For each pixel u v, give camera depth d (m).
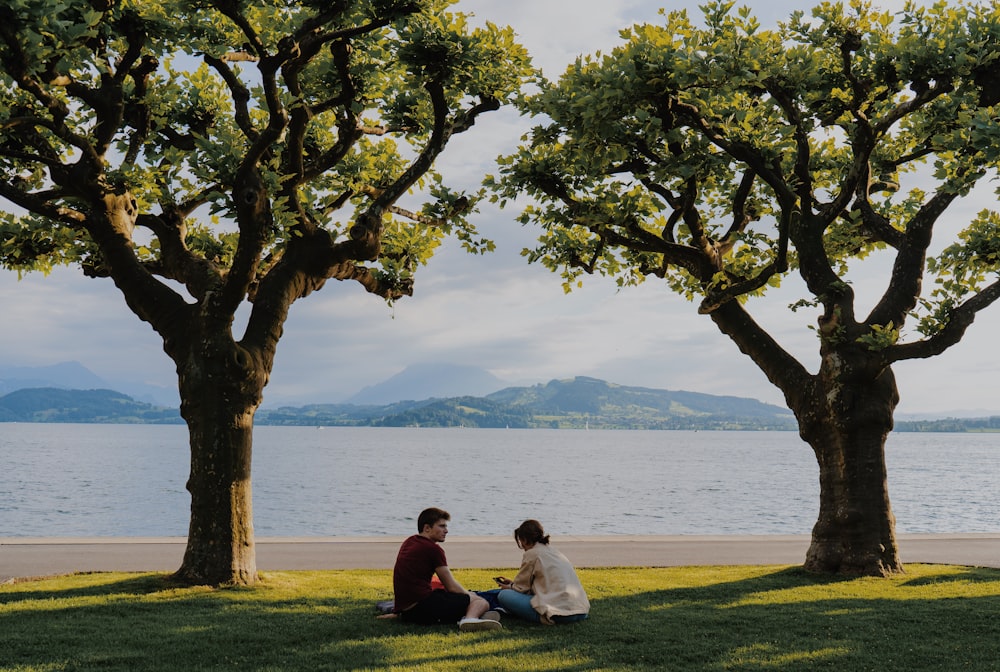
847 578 13.37
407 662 7.79
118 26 11.95
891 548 13.83
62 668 7.48
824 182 16.73
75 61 10.29
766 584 12.75
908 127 15.85
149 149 14.81
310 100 14.35
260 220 11.84
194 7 11.59
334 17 11.46
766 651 8.34
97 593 11.17
